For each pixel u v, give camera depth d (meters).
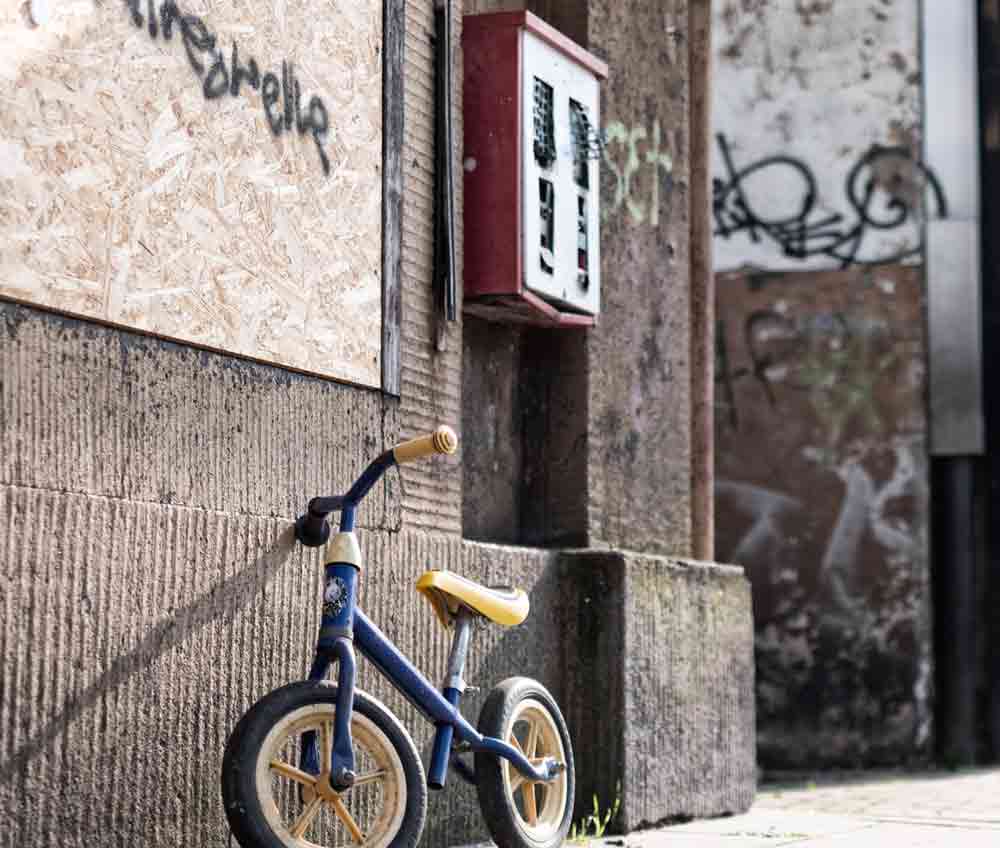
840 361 14.04
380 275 6.99
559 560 8.30
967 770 13.62
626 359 9.03
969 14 14.15
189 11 5.88
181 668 5.76
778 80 14.27
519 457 8.65
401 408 7.12
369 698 5.69
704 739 9.09
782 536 13.98
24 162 5.15
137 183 5.61
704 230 10.24
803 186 14.19
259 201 6.22
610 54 9.07
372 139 6.96
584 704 8.23
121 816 5.48
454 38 7.71
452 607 6.48
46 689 5.19
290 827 6.25
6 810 5.04
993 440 14.11
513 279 7.79
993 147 14.23
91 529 5.37
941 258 14.05
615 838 7.94
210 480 5.95
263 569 6.16
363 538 6.77
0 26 5.07
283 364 6.34
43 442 5.22
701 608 9.13
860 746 13.77
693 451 10.14
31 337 5.18
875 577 13.87
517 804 7.70
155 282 5.69
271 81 6.31
